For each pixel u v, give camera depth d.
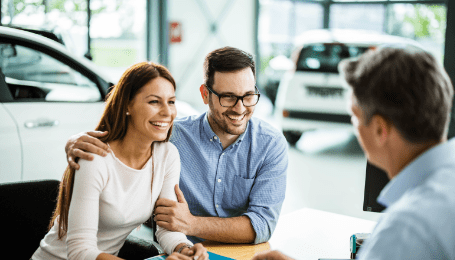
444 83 0.73
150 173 1.48
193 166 1.73
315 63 5.49
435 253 0.62
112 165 1.38
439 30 8.81
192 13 9.02
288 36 10.25
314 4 9.93
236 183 1.72
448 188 0.67
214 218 1.52
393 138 0.75
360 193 4.22
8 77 2.96
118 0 7.48
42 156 2.95
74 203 1.31
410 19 9.09
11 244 1.51
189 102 9.35
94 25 6.77
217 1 9.44
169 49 8.66
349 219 1.77
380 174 1.39
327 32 5.86
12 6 4.68
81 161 1.34
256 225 1.53
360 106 0.77
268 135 1.71
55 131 3.03
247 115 1.59
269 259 1.06
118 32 7.52
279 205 1.67
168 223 1.45
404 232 0.64
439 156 0.72
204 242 1.54
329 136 7.05
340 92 5.35
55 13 5.30
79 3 5.75
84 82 3.37
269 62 10.20
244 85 1.54
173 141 1.74
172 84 1.42
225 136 1.70
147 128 1.38
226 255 1.42
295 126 5.62
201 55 9.39
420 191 0.69
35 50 3.10
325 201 3.97
